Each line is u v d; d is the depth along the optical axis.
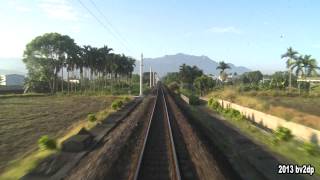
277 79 100.62
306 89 94.06
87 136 23.50
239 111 42.00
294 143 22.80
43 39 122.81
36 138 32.56
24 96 94.88
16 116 50.12
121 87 143.00
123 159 19.19
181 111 49.59
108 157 19.64
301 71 93.62
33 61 125.56
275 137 24.34
